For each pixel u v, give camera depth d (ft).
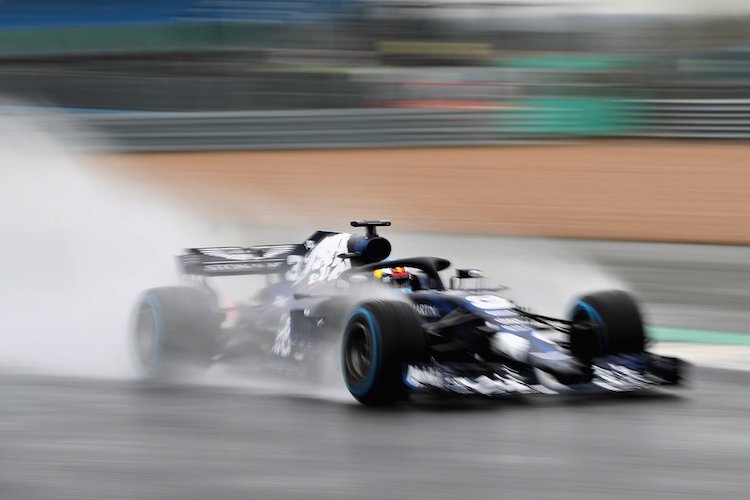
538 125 143.13
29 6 194.49
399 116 139.33
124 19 190.49
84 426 26.94
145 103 159.63
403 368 28.35
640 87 151.33
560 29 208.74
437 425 26.81
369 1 207.21
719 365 36.96
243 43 192.65
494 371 29.71
